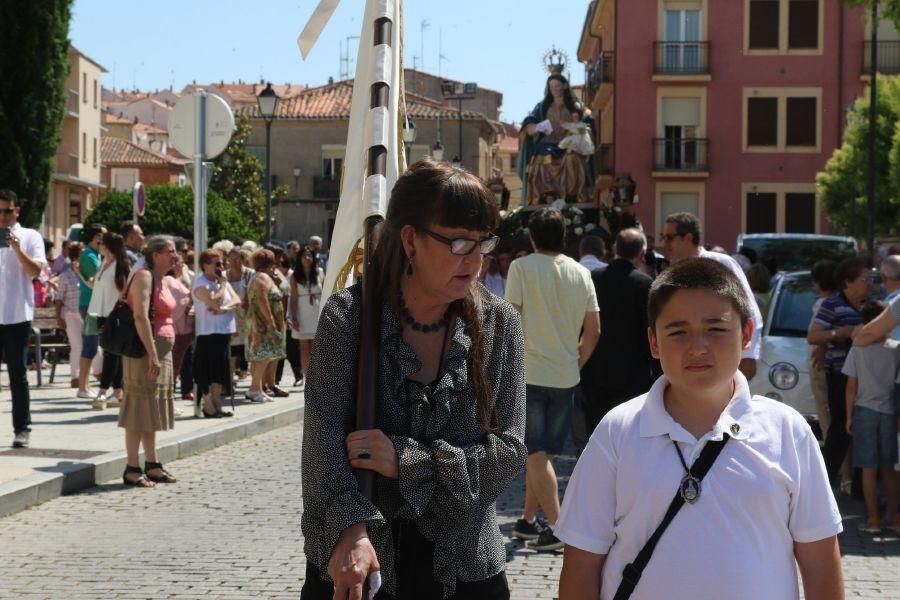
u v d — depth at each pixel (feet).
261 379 56.03
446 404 11.36
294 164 236.63
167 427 35.29
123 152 282.97
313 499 10.91
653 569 10.28
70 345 59.67
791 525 10.49
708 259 10.63
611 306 29.45
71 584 24.02
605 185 173.27
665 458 10.42
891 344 30.01
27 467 34.58
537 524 28.53
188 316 50.49
